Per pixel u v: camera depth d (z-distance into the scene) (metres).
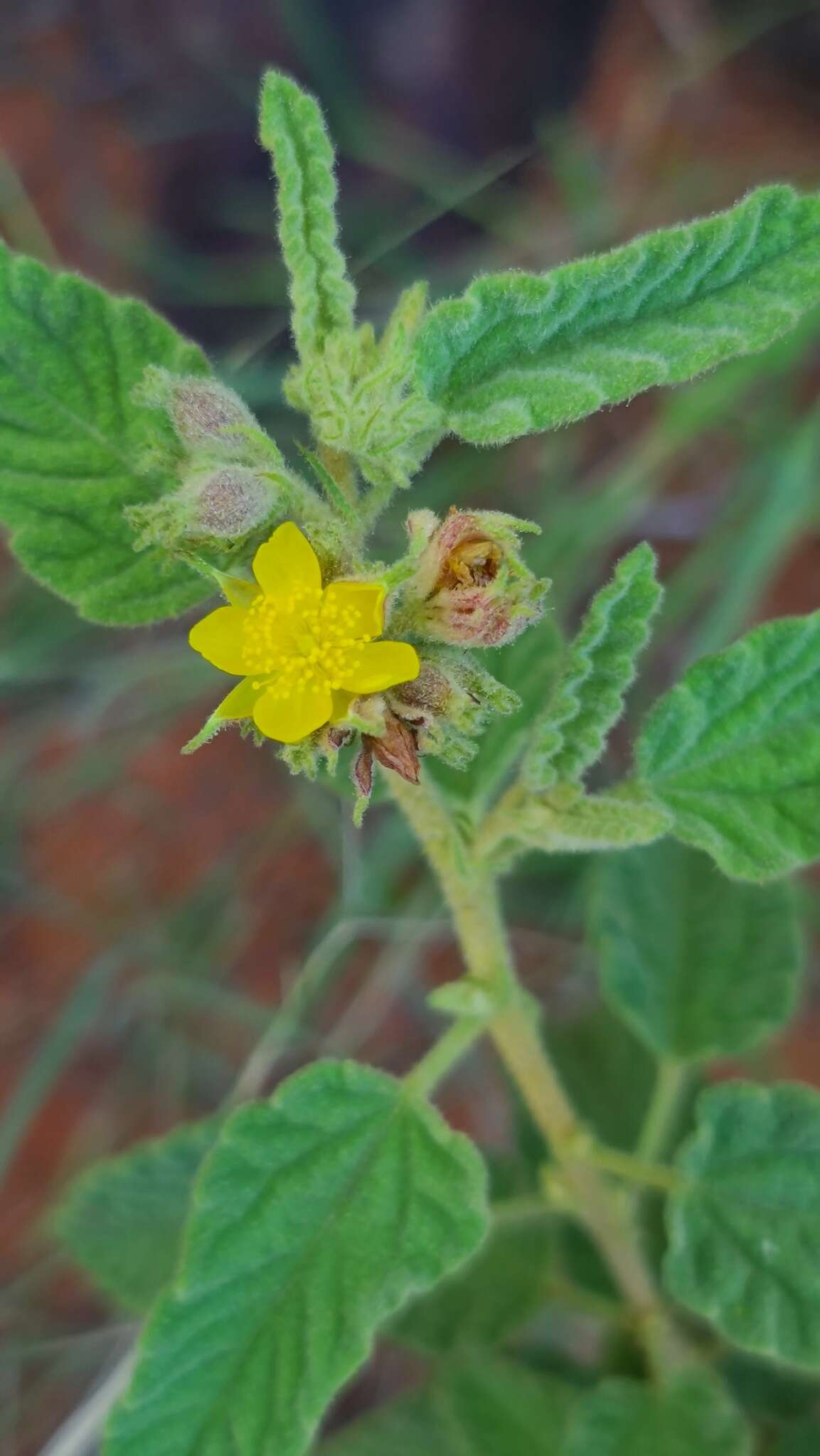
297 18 0.39
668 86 0.43
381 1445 0.26
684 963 0.25
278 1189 0.20
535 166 0.42
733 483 0.35
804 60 0.44
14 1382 0.33
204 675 0.34
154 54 0.45
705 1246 0.22
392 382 0.19
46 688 0.36
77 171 0.45
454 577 0.19
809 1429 0.26
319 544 0.19
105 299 0.21
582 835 0.20
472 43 0.44
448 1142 0.21
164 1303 0.20
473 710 0.19
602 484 0.34
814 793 0.20
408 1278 0.20
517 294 0.19
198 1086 0.37
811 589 0.38
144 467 0.20
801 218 0.20
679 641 0.35
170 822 0.39
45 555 0.21
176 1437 0.20
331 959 0.32
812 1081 0.34
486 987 0.21
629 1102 0.27
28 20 0.46
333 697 0.19
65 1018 0.33
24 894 0.37
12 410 0.21
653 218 0.38
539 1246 0.26
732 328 0.19
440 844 0.21
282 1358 0.20
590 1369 0.27
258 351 0.34
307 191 0.20
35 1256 0.36
